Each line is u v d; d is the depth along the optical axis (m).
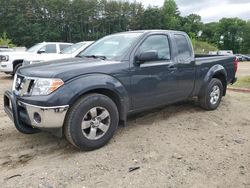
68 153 4.04
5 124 5.32
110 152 4.05
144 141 4.46
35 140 4.52
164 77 4.95
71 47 10.72
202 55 6.79
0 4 76.75
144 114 5.81
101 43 5.27
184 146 4.34
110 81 4.15
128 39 4.83
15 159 3.88
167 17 96.44
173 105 6.50
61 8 84.56
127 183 3.32
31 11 81.12
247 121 5.73
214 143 4.50
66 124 3.84
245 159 3.96
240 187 3.29
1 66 11.65
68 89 3.74
